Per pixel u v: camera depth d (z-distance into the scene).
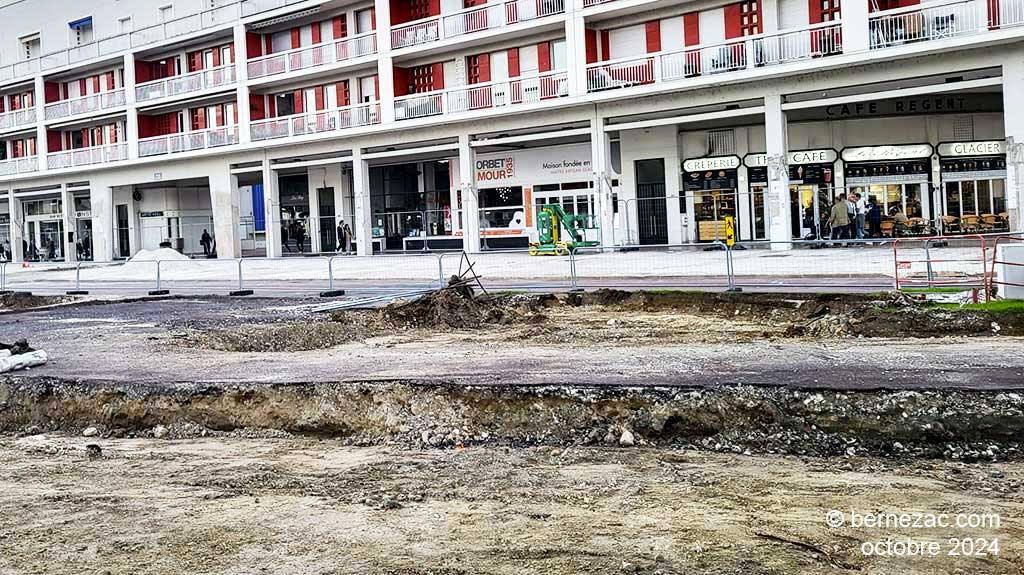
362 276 26.44
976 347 10.28
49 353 12.46
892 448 7.35
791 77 29.05
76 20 52.44
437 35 38.00
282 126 42.53
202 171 46.25
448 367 10.06
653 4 32.09
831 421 7.73
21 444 8.72
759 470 6.90
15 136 56.69
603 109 33.34
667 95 31.72
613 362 9.95
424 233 42.94
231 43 45.50
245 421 9.09
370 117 39.91
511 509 6.01
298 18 42.47
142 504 6.35
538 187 38.09
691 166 33.81
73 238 53.38
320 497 6.45
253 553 5.26
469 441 8.19
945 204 30.23
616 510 5.93
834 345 11.01
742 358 9.91
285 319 16.02
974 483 6.39
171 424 9.17
